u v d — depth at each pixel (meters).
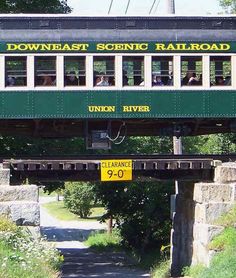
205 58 22.16
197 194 21.83
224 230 20.67
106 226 57.88
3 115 21.58
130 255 36.97
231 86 22.28
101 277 27.33
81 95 21.78
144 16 22.00
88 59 21.75
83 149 34.03
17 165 21.39
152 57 21.97
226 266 18.39
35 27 21.75
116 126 24.08
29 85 21.62
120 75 21.84
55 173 22.64
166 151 39.31
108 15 21.91
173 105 22.06
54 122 23.58
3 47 21.53
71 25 21.84
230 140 38.56
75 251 42.25
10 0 32.50
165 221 34.53
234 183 21.66
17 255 16.67
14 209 20.12
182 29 22.16
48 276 15.84
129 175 21.83
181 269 24.22
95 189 37.50
